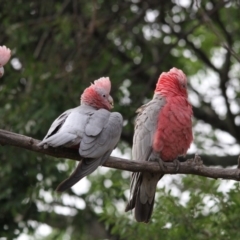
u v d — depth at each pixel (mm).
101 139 9633
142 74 17688
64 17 15922
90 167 9461
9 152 15281
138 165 10102
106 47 17266
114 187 15703
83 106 10352
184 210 12805
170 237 12734
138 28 17672
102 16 17156
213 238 12633
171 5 17422
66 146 9508
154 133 10875
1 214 15828
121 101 16406
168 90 11180
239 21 17969
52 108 15133
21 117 15242
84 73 15828
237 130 17453
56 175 15609
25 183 15617
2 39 16422
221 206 12742
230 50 12484
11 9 16391
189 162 10250
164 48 18109
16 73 15727
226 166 16531
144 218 10883
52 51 16406
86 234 17312
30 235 16516
